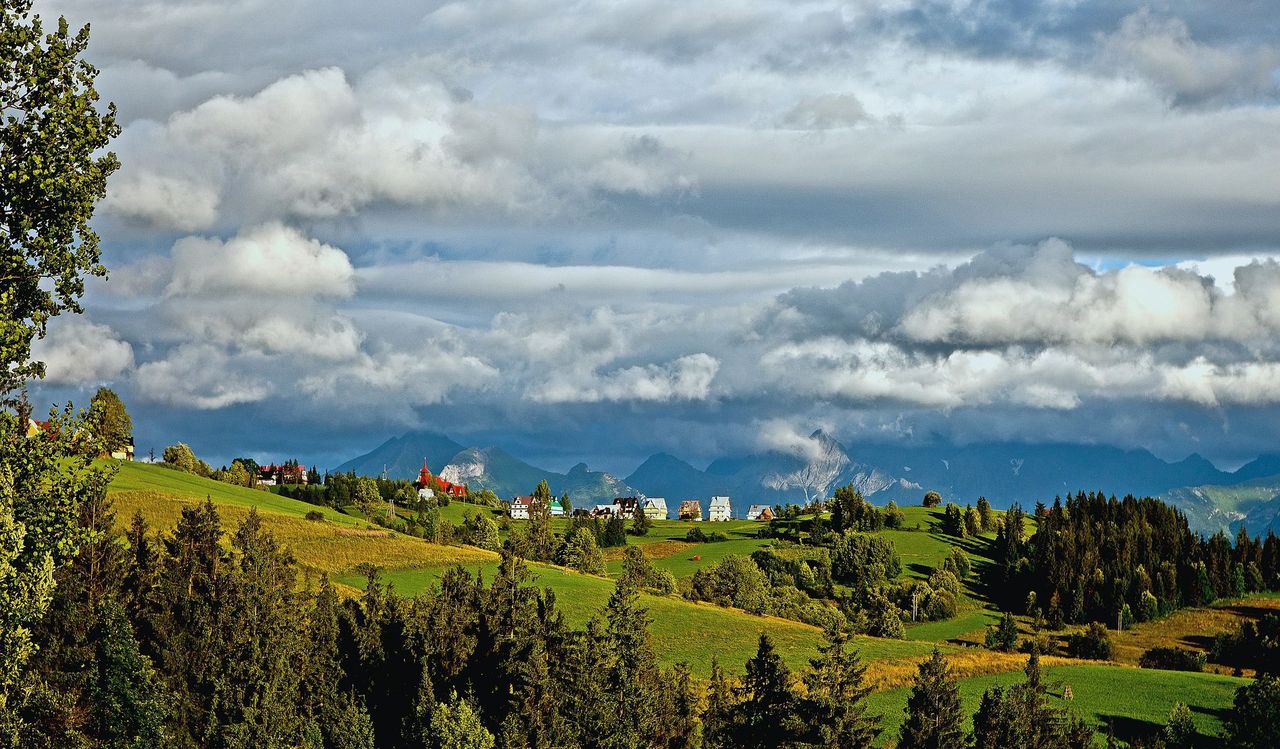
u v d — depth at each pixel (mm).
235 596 79625
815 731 74000
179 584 79875
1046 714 83812
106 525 79375
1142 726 102188
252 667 71625
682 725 89250
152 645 73938
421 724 75562
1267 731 88750
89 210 35688
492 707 81812
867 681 115312
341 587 130750
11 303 34656
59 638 66375
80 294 36719
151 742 61844
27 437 37219
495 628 91250
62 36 35312
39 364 36406
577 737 78750
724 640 133000
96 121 35750
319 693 82062
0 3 34625
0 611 35188
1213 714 106125
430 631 91438
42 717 52531
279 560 97562
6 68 34562
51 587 36375
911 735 75375
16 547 35062
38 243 35094
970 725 95625
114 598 73312
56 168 35031
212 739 68188
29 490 36562
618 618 91750
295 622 89312
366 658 89312
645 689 85125
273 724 68812
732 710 83812
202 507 89125
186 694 70938
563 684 82312
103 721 61625
